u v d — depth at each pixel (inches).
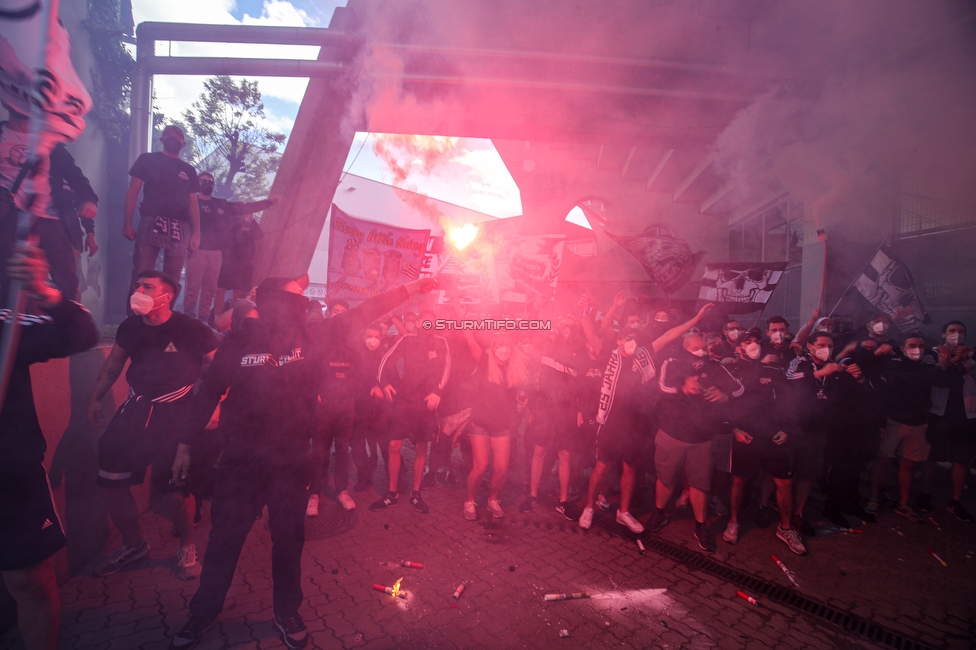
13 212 111.1
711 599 108.7
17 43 100.7
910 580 119.8
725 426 138.3
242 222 215.2
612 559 125.6
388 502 156.0
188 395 111.0
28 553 68.7
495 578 113.8
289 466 85.7
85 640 85.9
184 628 84.1
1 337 65.7
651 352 141.6
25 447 69.5
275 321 86.5
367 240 185.9
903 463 160.4
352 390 153.7
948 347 164.9
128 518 108.8
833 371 151.7
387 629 93.2
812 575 121.0
